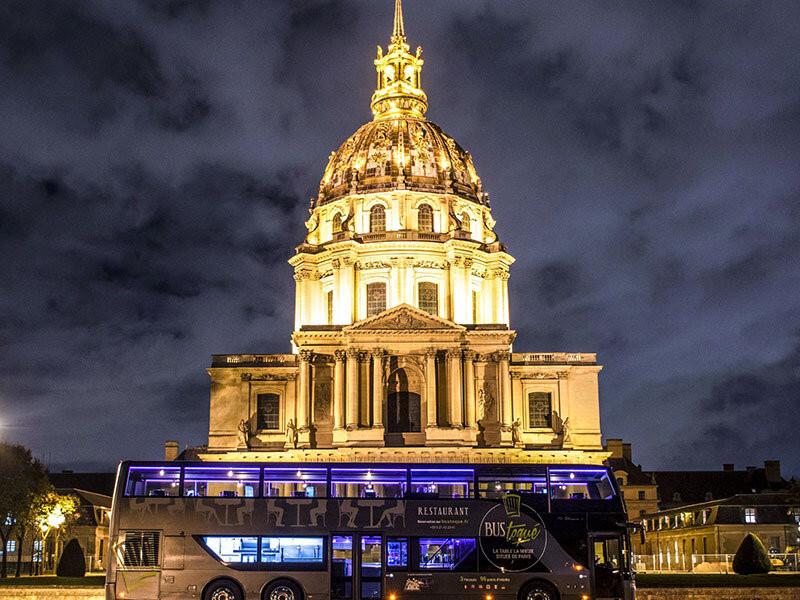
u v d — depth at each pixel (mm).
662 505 162125
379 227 126688
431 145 132250
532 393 112812
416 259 122625
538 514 49875
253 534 48969
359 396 108250
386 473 50438
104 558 135625
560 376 112438
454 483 50219
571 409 111812
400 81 139625
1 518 92000
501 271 126250
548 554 49375
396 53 140875
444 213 126562
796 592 63562
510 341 109750
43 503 99062
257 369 112500
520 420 111312
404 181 126750
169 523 49000
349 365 108375
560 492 50375
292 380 112500
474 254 124688
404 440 108125
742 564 86812
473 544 49406
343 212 128750
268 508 49312
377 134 132875
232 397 112375
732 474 166500
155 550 48719
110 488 153875
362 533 49281
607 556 50156
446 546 49469
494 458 105562
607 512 50062
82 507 127875
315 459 106062
